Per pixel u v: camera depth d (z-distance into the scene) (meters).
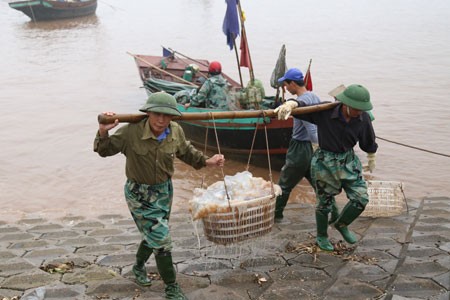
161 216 4.36
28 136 13.23
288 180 6.30
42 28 33.75
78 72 21.02
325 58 22.20
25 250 5.78
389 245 5.40
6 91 18.08
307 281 4.59
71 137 13.16
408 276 4.45
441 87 16.98
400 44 24.77
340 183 4.98
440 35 26.81
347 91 4.66
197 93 11.66
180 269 5.02
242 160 11.63
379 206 6.36
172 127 4.38
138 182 4.30
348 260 5.03
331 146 4.87
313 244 5.46
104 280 4.77
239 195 4.68
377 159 11.18
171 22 35.47
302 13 37.34
